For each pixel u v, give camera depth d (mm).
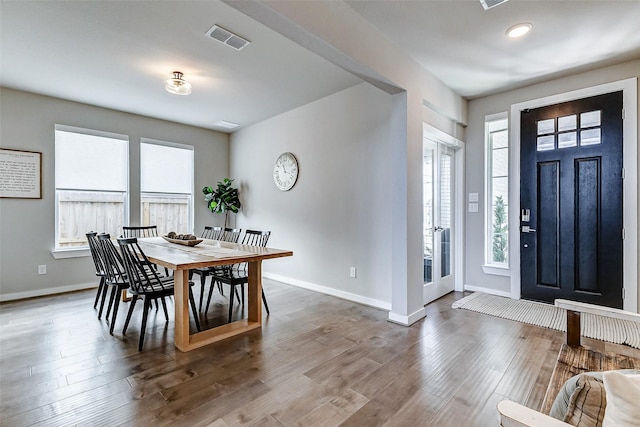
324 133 4082
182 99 4137
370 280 3547
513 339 2584
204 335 2580
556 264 3449
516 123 3742
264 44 2760
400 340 2570
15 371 2059
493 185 4078
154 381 1943
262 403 1726
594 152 3215
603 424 634
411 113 2988
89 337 2613
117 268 2807
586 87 3273
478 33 2596
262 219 5141
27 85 3674
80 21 2404
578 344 1787
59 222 4164
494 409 1681
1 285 3729
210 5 2229
